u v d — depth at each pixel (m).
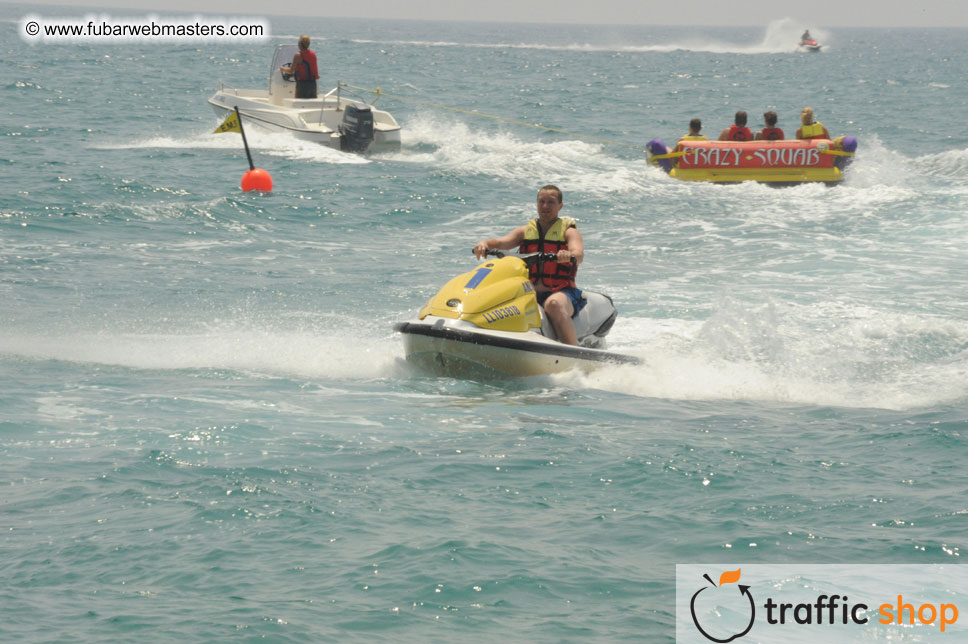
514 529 11.16
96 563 10.06
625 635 8.86
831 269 29.62
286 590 9.55
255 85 108.94
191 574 9.84
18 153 49.47
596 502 12.07
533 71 165.75
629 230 36.41
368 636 8.73
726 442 14.70
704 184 46.84
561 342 19.31
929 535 11.05
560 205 19.66
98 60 150.62
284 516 11.33
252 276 27.84
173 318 23.00
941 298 25.80
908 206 41.06
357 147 54.03
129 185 40.97
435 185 44.72
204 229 34.62
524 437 14.76
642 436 14.98
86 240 31.92
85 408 15.70
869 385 18.58
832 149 46.88
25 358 19.11
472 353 18.19
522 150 57.19
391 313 24.06
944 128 78.75
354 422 15.47
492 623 9.02
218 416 15.44
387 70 152.62
